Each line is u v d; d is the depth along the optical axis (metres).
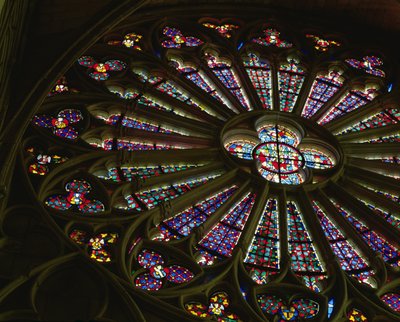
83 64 21.80
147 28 23.50
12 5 16.23
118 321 15.58
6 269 15.98
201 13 24.39
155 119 20.89
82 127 19.86
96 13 19.67
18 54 18.66
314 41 24.72
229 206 19.05
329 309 17.05
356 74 23.75
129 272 16.67
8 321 15.02
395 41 24.97
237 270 17.34
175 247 17.52
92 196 18.20
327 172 20.42
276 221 19.12
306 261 18.36
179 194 19.23
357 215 19.62
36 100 18.20
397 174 20.98
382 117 22.77
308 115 22.41
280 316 16.75
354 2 24.52
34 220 17.05
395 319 16.91
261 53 23.80
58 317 15.41
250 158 20.69
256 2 24.81
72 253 16.48
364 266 18.47
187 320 15.84
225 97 22.27
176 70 22.31
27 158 18.39
